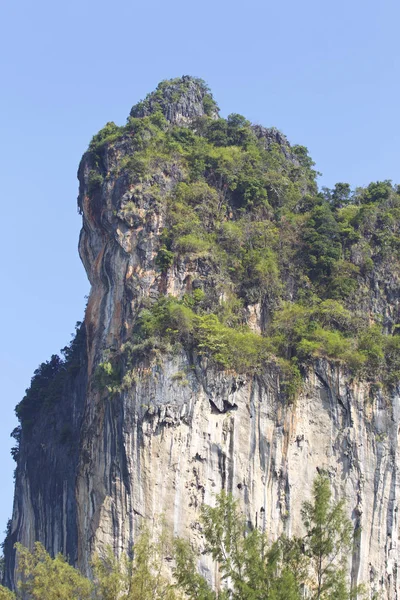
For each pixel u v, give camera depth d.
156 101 156.38
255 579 94.56
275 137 156.50
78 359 154.88
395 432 127.88
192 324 126.06
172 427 122.50
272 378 126.44
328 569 101.75
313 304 134.25
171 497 120.81
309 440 126.06
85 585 102.06
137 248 131.50
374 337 131.75
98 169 140.62
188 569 99.88
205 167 140.50
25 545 150.88
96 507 123.31
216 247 133.62
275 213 141.25
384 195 147.38
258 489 123.19
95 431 125.81
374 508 125.81
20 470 157.50
